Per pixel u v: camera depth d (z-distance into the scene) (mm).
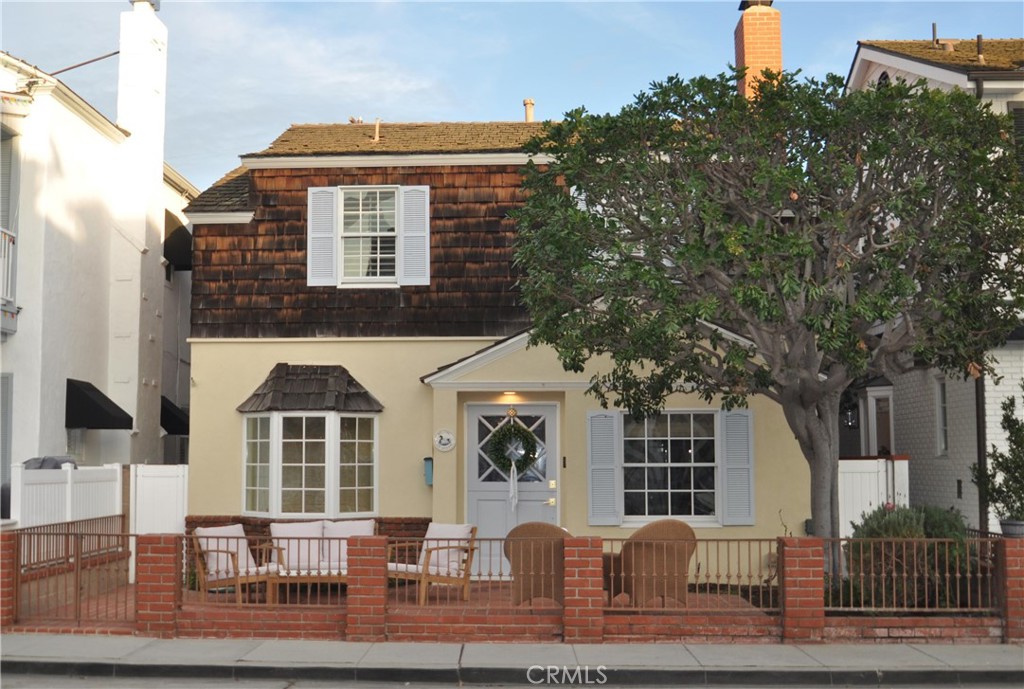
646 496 15555
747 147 11906
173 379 21922
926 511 13141
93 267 18266
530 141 12656
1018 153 12359
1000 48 18359
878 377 19562
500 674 10352
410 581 15680
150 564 11688
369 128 18891
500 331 16516
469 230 16703
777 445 15430
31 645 11133
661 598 12406
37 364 16219
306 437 15820
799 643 11445
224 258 16812
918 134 11719
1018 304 11680
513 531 12398
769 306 11148
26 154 16406
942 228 11891
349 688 10133
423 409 16391
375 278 16734
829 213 11594
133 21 19516
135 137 19359
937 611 11781
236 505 16297
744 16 19172
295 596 14531
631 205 12875
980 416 15156
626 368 13672
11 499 13680
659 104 12164
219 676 10391
